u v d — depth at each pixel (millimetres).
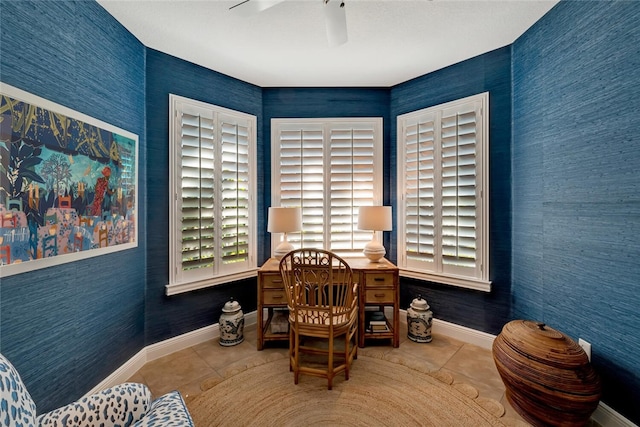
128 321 1938
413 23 1906
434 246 2555
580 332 1620
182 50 2191
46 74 1373
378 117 2859
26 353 1299
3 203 1193
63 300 1472
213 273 2473
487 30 2000
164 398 1047
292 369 1972
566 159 1705
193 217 2344
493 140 2273
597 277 1520
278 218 2396
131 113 1972
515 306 2162
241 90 2689
